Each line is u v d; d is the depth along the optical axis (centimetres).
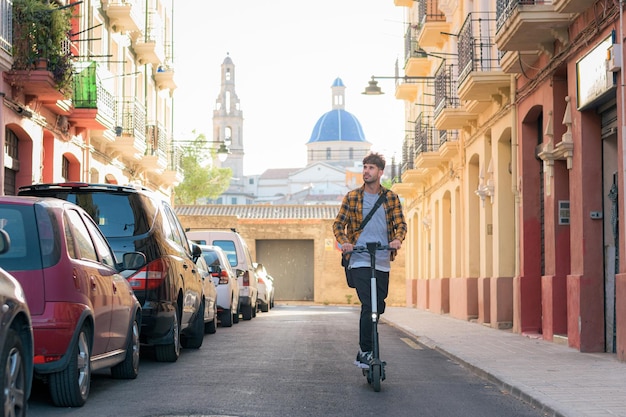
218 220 5550
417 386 1088
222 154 4212
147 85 3791
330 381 1097
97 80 2550
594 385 1069
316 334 1927
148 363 1288
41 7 2147
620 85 1373
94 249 978
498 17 1881
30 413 845
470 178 2758
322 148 19100
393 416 865
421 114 3434
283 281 5625
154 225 1248
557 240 1781
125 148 3150
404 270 5431
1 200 870
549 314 1800
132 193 1231
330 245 5522
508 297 2319
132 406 888
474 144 2648
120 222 1216
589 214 1553
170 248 1306
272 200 18588
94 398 941
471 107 2433
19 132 2217
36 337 826
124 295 1041
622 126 1362
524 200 2067
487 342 1758
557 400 947
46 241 853
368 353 1052
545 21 1616
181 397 949
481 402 976
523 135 2061
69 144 2594
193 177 7412
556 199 1783
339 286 5509
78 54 2575
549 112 1792
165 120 4328
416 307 4331
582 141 1559
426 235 3922
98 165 2962
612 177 1530
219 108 19438
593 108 1555
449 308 3319
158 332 1223
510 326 2311
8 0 2000
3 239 695
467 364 1332
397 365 1338
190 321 1465
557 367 1269
